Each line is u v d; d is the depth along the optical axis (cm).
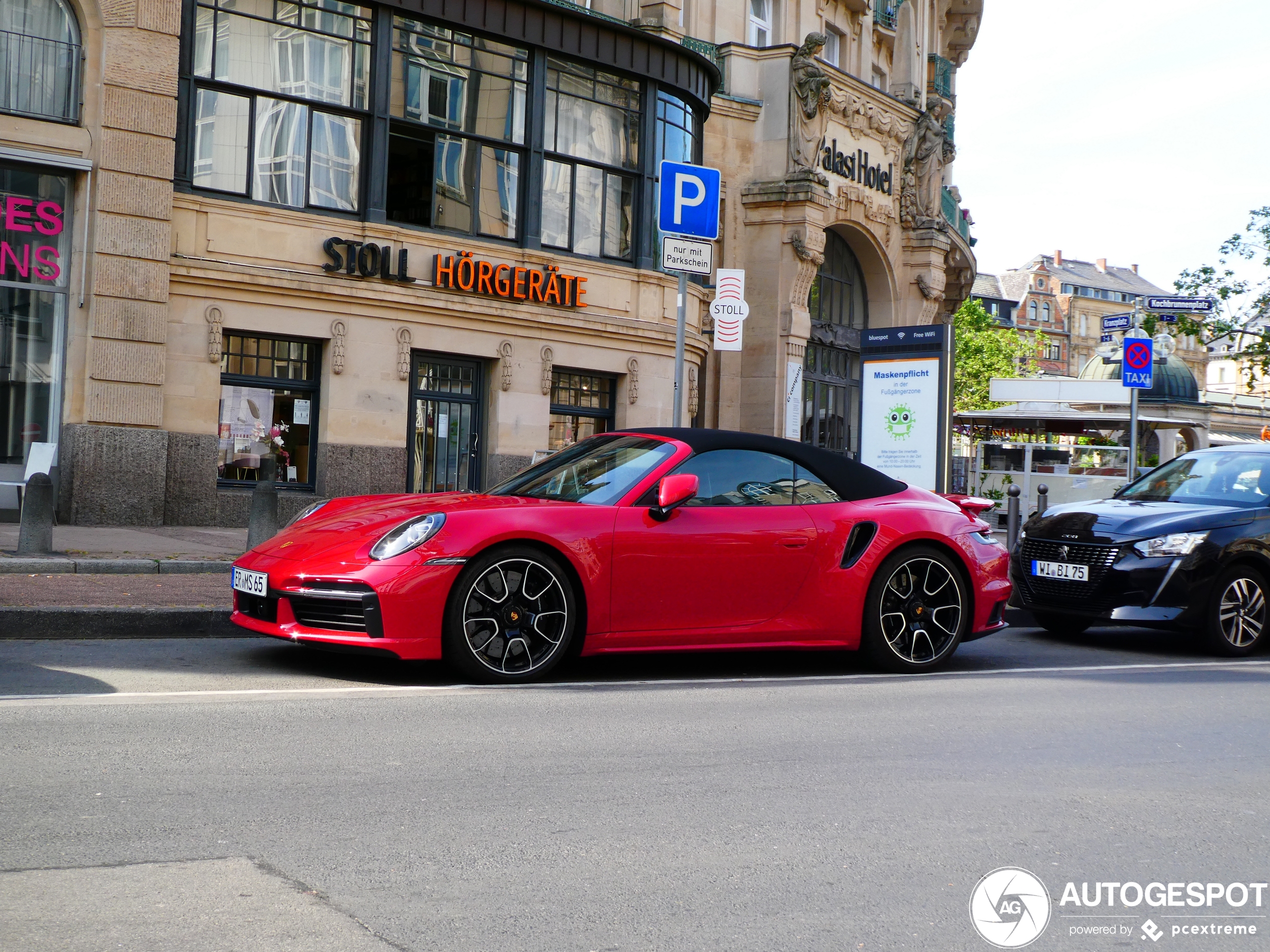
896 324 2955
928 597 791
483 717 579
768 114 2527
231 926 308
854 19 3023
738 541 722
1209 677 818
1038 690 732
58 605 777
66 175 1431
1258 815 454
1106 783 495
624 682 704
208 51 1522
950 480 1396
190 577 1005
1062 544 972
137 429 1445
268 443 1578
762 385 2512
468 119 1741
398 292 1642
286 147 1583
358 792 437
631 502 711
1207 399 7581
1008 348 7306
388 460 1647
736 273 1100
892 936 321
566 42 1827
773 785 471
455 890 341
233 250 1530
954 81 3756
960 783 485
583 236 1878
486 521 668
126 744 493
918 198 2962
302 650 758
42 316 1428
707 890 349
